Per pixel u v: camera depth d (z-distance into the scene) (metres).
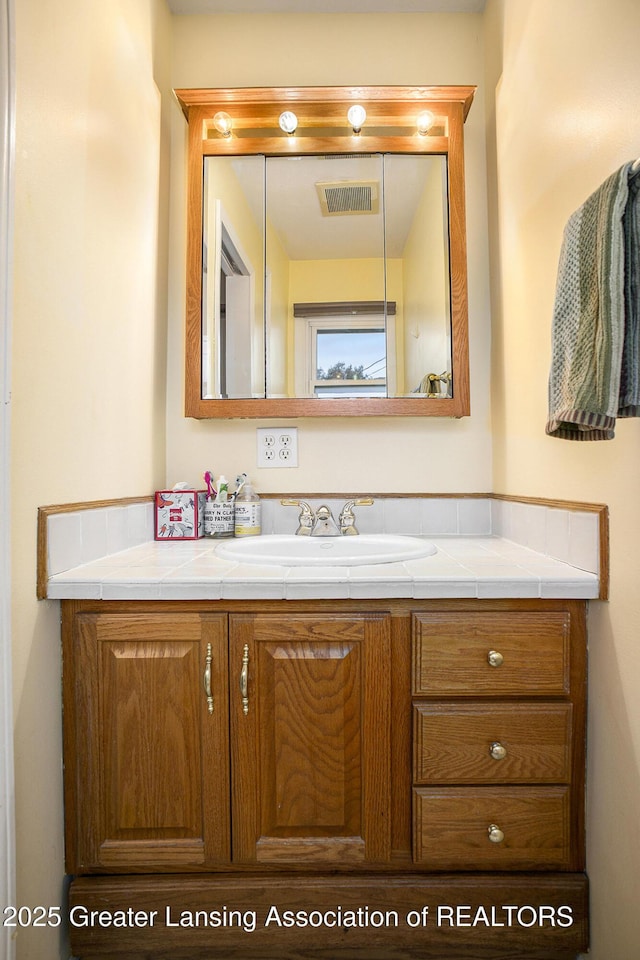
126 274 1.43
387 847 1.10
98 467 1.29
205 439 1.74
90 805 1.11
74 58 1.16
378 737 1.10
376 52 1.75
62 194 1.11
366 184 1.69
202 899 1.11
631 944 0.95
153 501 1.62
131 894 1.11
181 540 1.61
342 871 1.13
